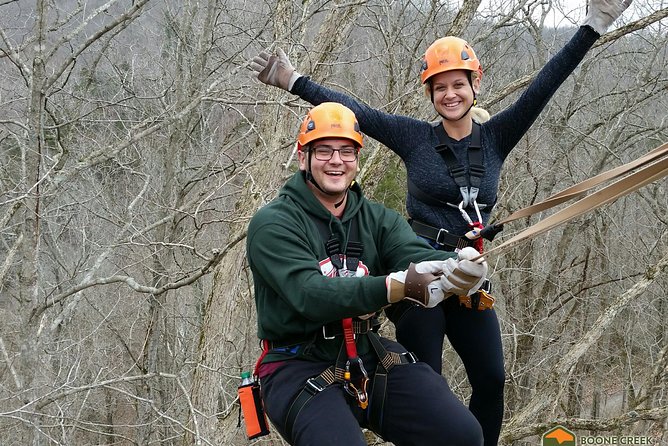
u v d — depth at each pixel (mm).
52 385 7773
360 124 3607
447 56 3406
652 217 15336
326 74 7578
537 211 2785
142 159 10414
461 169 3480
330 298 2627
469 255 2449
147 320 11836
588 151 15367
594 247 14531
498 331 3590
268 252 2832
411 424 2889
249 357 10844
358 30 11508
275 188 7398
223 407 10773
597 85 15094
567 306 15797
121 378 7277
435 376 3000
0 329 9188
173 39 11461
